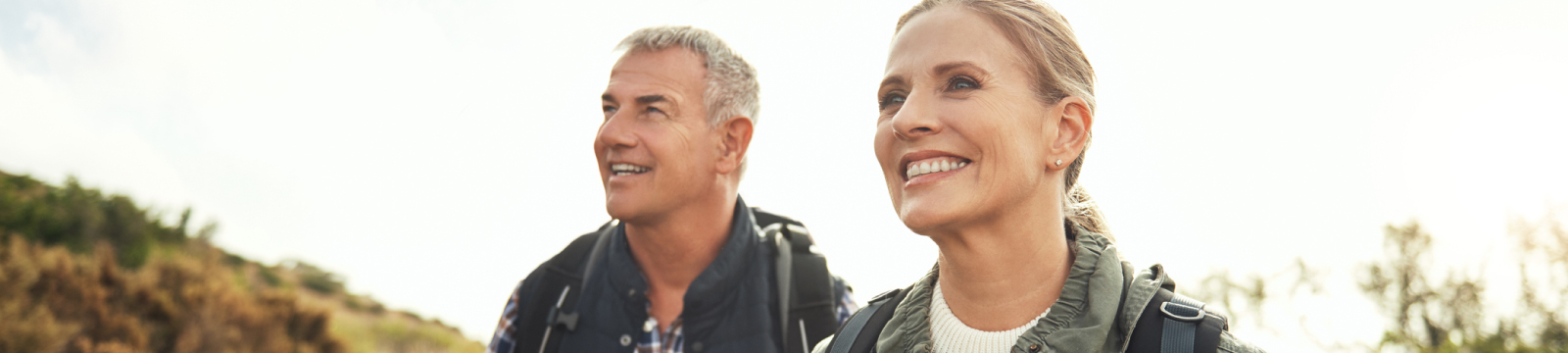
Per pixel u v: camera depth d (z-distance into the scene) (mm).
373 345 14781
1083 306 887
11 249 7180
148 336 7598
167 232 14086
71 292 7164
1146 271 937
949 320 1011
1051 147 946
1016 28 952
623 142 2166
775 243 2375
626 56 2311
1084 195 1138
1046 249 948
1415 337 8008
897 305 1136
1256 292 8570
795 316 2256
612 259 2371
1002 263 944
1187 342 807
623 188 2180
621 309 2305
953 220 893
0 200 11164
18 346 6105
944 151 915
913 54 978
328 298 17938
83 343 6672
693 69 2254
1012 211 917
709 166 2271
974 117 897
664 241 2307
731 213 2430
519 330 2387
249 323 8727
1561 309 7297
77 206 11992
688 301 2232
